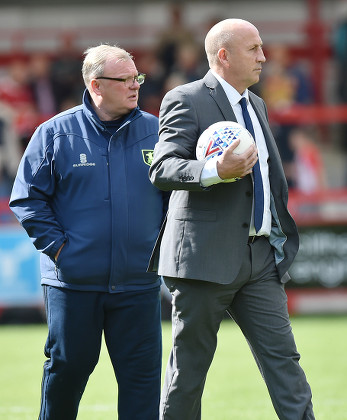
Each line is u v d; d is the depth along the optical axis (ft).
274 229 61.16
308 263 154.40
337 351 117.91
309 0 229.45
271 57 193.06
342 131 191.31
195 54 182.29
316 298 156.66
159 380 63.62
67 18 233.96
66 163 62.59
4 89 180.34
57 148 62.64
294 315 156.97
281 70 188.24
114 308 62.85
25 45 229.45
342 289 153.79
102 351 121.70
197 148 58.54
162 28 222.28
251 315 60.39
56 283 62.59
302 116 163.84
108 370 107.34
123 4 232.53
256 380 99.91
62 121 63.41
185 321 59.77
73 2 233.14
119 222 62.34
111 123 63.72
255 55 60.49
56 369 63.16
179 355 60.34
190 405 60.80
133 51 218.79
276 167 61.21
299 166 163.43
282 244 61.00
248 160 55.57
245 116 61.05
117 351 63.26
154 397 63.10
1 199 157.99
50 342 63.26
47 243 62.08
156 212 64.13
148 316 63.05
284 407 59.21
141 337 62.85
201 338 60.08
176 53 182.80
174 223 60.08
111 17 233.76
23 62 203.41
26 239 149.07
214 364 110.22
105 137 63.46
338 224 153.99
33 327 147.84
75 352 62.39
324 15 230.27
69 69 184.75
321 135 189.57
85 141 63.00
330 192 159.02
